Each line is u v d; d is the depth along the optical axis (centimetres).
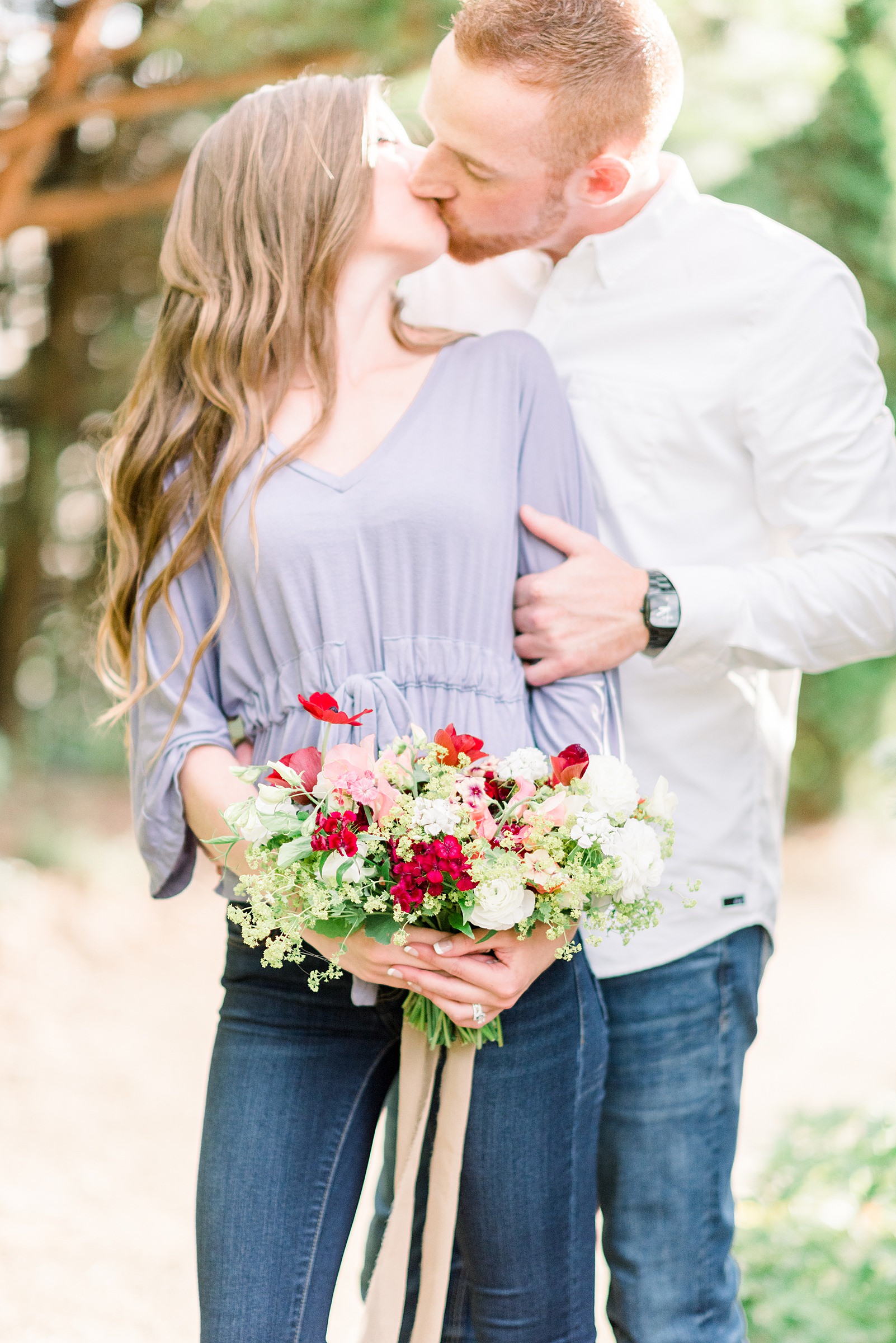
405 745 154
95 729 197
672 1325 199
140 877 721
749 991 208
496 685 170
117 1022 511
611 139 184
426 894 143
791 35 502
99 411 899
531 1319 167
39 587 919
